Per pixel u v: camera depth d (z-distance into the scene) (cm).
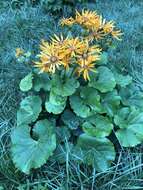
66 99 109
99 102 110
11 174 106
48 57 106
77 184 103
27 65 138
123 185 103
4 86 137
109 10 195
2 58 153
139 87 137
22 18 179
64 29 158
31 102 115
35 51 155
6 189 104
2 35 168
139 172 106
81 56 108
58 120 115
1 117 124
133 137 109
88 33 125
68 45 109
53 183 105
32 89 118
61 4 184
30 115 113
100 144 107
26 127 110
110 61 145
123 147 112
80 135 108
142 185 104
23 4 197
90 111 110
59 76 111
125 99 123
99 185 103
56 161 108
